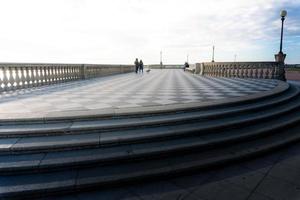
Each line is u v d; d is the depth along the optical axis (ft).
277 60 54.90
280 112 23.62
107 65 81.92
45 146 14.10
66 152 14.25
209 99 25.26
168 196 11.89
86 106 21.48
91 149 14.67
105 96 28.63
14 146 13.93
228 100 24.35
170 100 24.86
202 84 44.57
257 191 12.39
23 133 15.30
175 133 16.61
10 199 11.37
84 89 37.22
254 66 59.21
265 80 52.03
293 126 22.53
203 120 19.35
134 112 18.62
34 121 16.66
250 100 25.00
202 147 15.97
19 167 12.67
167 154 14.93
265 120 21.77
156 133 16.24
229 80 53.57
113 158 13.76
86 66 63.00
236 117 20.85
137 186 12.76
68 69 53.36
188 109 20.54
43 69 43.47
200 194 12.09
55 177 12.52
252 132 18.65
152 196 11.89
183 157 15.07
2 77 33.53
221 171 14.53
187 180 13.44
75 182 12.09
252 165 15.40
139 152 14.33
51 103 23.34
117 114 18.21
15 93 32.14
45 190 11.63
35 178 12.42
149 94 30.30
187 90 34.65
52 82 46.50
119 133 16.15
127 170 13.30
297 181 13.44
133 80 58.23
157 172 13.23
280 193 12.23
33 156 13.73
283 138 19.20
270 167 15.16
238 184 13.07
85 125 16.43
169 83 47.93
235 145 17.31
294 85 44.50
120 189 12.46
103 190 12.34
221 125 18.47
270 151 17.35
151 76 78.54
